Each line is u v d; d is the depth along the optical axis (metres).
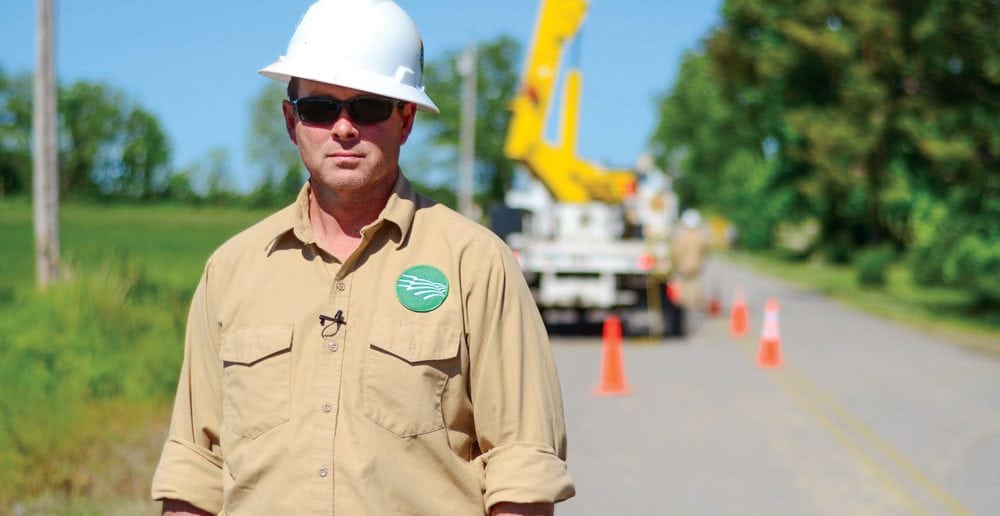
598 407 13.69
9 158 100.12
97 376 11.59
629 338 22.69
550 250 22.02
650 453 10.89
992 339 22.77
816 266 66.62
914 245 29.81
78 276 15.66
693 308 30.16
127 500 7.95
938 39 27.00
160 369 12.24
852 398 14.51
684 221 28.92
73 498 7.92
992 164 27.05
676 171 117.12
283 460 2.96
